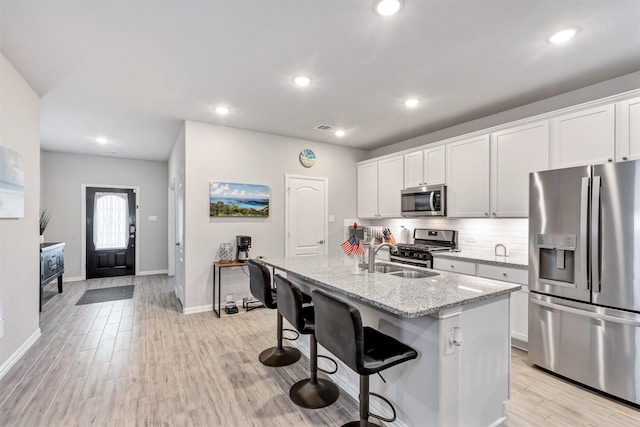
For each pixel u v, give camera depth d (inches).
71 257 241.3
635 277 81.1
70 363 105.4
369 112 146.6
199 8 74.6
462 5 73.0
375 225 219.8
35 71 106.0
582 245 89.9
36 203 122.4
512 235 138.7
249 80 113.7
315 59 99.0
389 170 191.2
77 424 74.6
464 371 67.6
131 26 81.7
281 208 188.4
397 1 71.9
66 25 81.0
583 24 79.9
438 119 156.0
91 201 248.4
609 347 85.7
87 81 114.0
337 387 90.9
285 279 86.4
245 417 77.7
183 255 164.1
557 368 97.0
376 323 80.6
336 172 210.7
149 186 268.8
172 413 79.0
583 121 106.1
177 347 118.8
